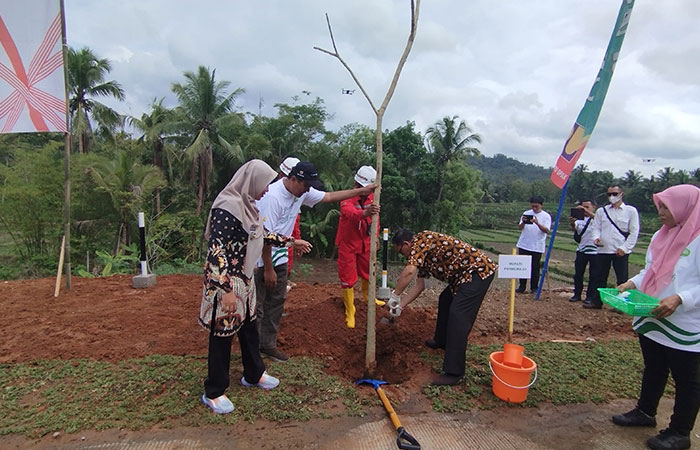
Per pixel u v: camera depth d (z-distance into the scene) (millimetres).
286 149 25109
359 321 5117
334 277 20453
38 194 15578
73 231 16625
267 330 3914
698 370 2809
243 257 3002
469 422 3150
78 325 4602
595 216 6695
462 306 3693
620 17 6102
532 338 5055
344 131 26953
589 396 3574
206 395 3107
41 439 2742
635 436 3051
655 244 3074
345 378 3889
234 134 24953
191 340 4277
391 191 23656
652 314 2777
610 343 4848
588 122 6598
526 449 2865
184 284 6434
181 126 22484
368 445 2807
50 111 5457
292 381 3535
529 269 4031
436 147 25250
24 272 13758
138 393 3279
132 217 17297
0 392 3293
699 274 2738
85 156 18516
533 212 7898
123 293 5852
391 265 24078
